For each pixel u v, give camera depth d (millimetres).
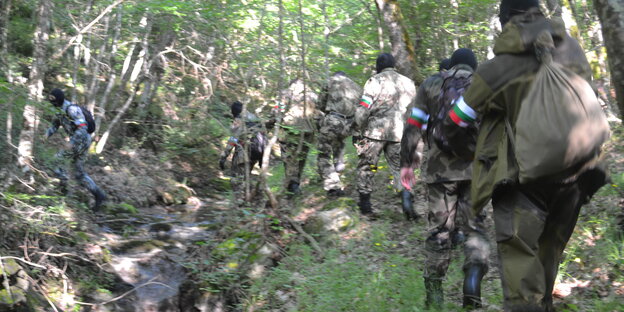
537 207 2584
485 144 2758
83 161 7836
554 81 2475
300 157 7816
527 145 2436
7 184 6008
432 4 9477
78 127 7656
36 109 6703
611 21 3252
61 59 12117
